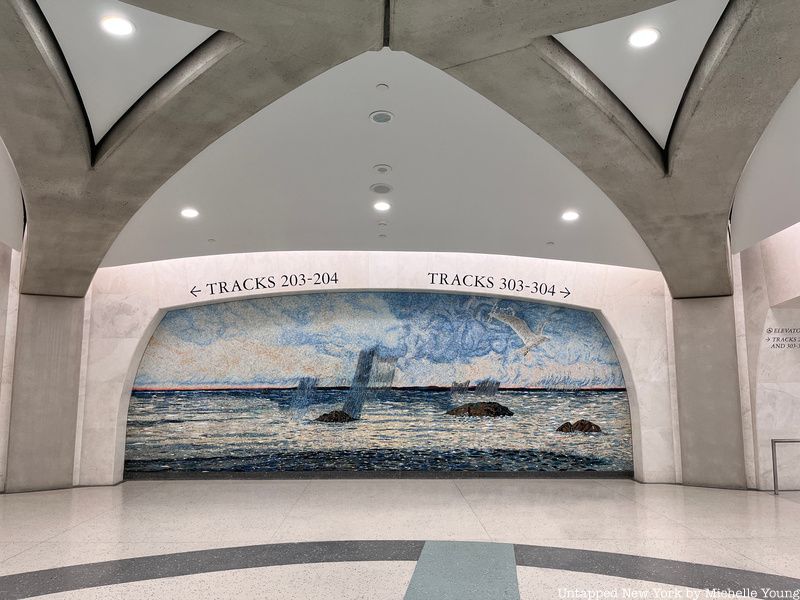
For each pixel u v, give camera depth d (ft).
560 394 41.27
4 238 33.19
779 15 16.81
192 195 29.55
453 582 17.81
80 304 38.04
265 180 28.14
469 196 30.17
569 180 28.25
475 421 41.01
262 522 26.37
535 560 20.15
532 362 41.55
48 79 19.45
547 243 36.63
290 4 16.19
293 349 41.32
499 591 16.97
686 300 37.45
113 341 38.91
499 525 25.63
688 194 26.99
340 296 41.88
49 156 23.84
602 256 38.14
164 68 20.39
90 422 37.91
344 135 24.25
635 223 29.99
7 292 36.17
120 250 35.91
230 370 40.93
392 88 21.13
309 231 35.12
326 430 40.73
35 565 19.89
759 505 30.22
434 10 16.39
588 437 40.81
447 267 41.32
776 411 35.35
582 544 22.33
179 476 39.93
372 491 34.78
